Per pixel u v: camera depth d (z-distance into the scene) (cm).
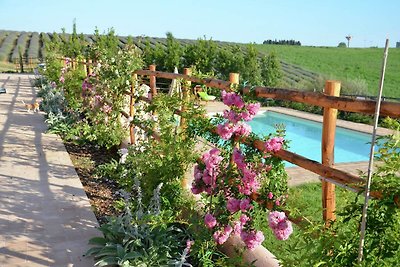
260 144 298
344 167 745
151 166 405
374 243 186
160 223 318
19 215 401
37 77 2025
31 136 773
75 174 547
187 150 387
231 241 331
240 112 310
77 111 861
